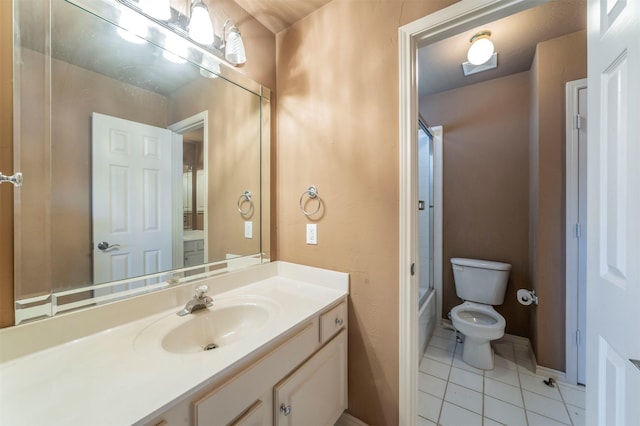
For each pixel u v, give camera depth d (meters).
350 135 1.29
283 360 0.89
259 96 1.49
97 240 0.94
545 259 1.75
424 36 1.12
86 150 0.91
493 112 2.26
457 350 2.09
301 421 0.96
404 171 1.14
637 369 0.53
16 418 0.52
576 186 1.64
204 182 1.29
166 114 1.15
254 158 1.49
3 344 0.70
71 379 0.64
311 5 1.36
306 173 1.46
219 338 1.05
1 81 0.72
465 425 1.37
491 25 1.58
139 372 0.67
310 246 1.45
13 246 0.74
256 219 1.50
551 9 1.45
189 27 1.10
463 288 2.24
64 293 0.84
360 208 1.27
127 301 0.94
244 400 0.75
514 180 2.18
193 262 1.24
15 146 0.75
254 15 1.42
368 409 1.26
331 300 1.18
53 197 0.83
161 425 0.56
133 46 1.02
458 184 2.42
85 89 0.91
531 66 2.01
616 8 0.63
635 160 0.56
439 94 2.49
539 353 1.77
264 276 1.48
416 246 1.18
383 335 1.21
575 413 1.44
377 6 1.21
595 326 0.73
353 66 1.28
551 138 1.72
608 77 0.67
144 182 1.08
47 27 0.81
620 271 0.62
